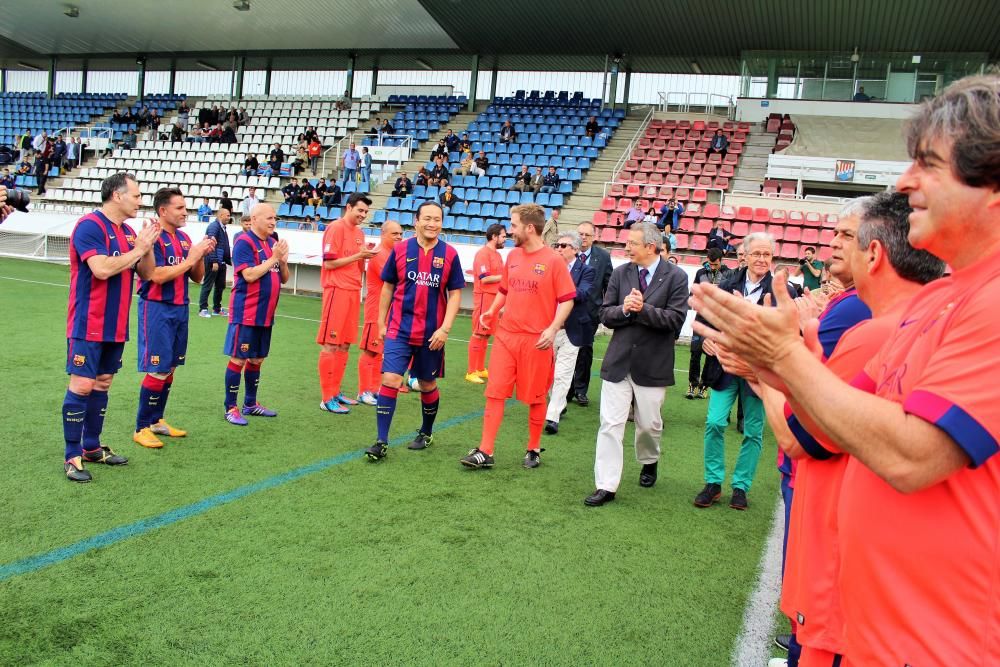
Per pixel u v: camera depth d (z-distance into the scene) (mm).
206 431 4812
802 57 19281
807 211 14758
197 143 20922
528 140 19625
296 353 8078
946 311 1062
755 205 15195
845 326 1957
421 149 19875
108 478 3762
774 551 3369
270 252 5164
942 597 1020
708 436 4055
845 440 1033
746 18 17297
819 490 1745
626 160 17906
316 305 12789
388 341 4523
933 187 1053
